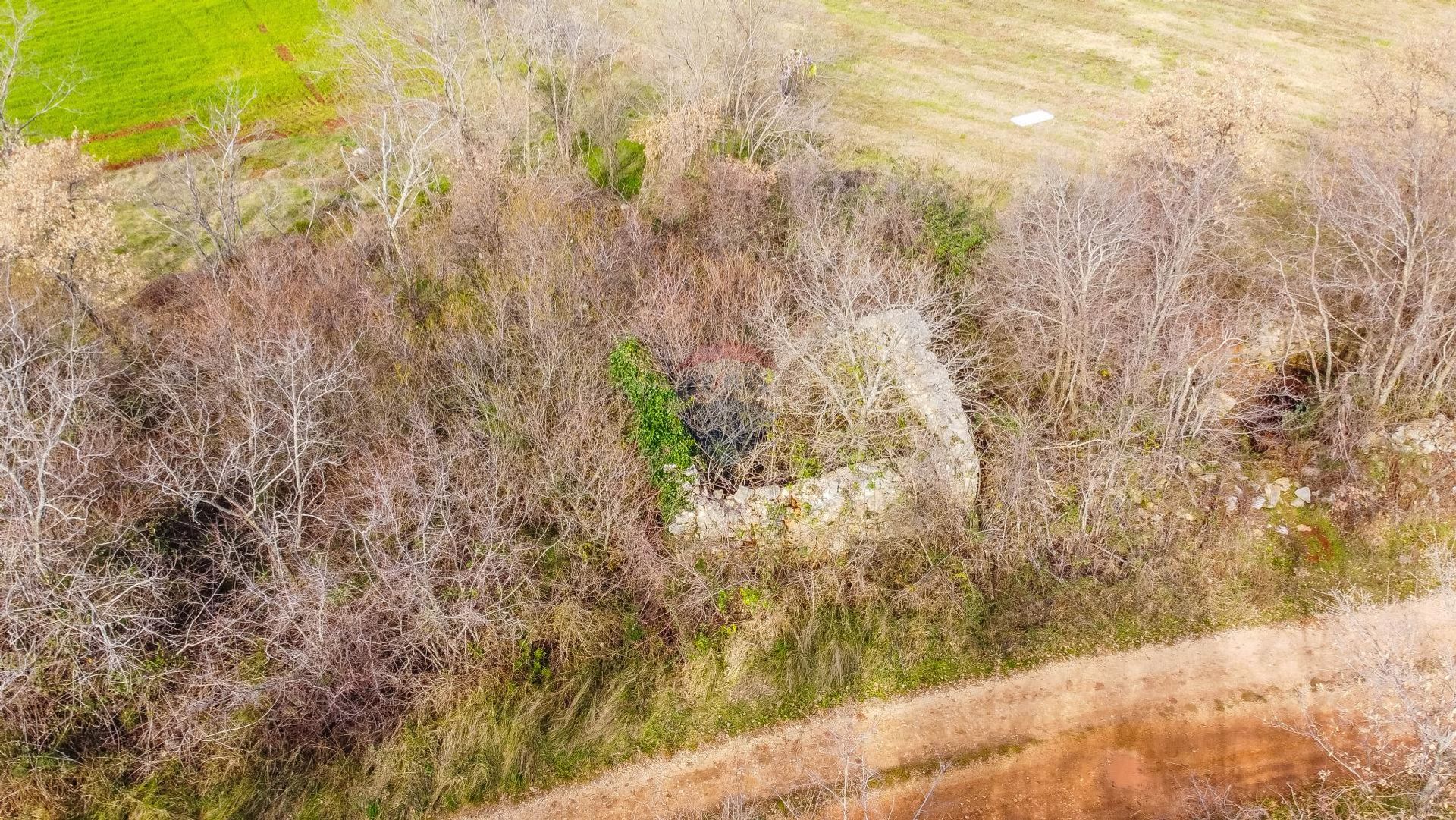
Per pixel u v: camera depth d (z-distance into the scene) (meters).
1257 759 17.03
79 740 16.31
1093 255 19.33
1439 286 19.94
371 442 20.27
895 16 42.41
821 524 19.73
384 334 22.77
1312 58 37.88
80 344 21.55
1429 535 20.34
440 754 16.88
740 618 18.98
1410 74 28.09
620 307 24.50
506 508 19.55
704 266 25.56
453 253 26.55
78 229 22.52
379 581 17.77
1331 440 21.48
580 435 20.02
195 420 20.41
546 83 35.06
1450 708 15.55
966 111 35.75
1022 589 19.55
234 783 16.23
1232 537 20.30
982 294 24.97
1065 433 21.81
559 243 25.80
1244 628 19.09
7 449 15.29
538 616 18.28
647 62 35.06
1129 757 17.16
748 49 31.41
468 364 21.41
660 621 18.94
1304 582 19.81
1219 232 23.33
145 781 16.11
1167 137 24.55
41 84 37.53
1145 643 18.88
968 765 17.08
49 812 15.67
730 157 29.30
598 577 18.97
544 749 17.16
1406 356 20.09
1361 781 15.55
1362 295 22.73
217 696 16.55
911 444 20.36
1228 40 39.66
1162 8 42.66
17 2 42.78
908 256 26.33
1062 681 18.30
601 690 17.91
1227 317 21.67
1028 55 39.41
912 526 19.61
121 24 42.06
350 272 25.86
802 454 20.62
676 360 22.75
